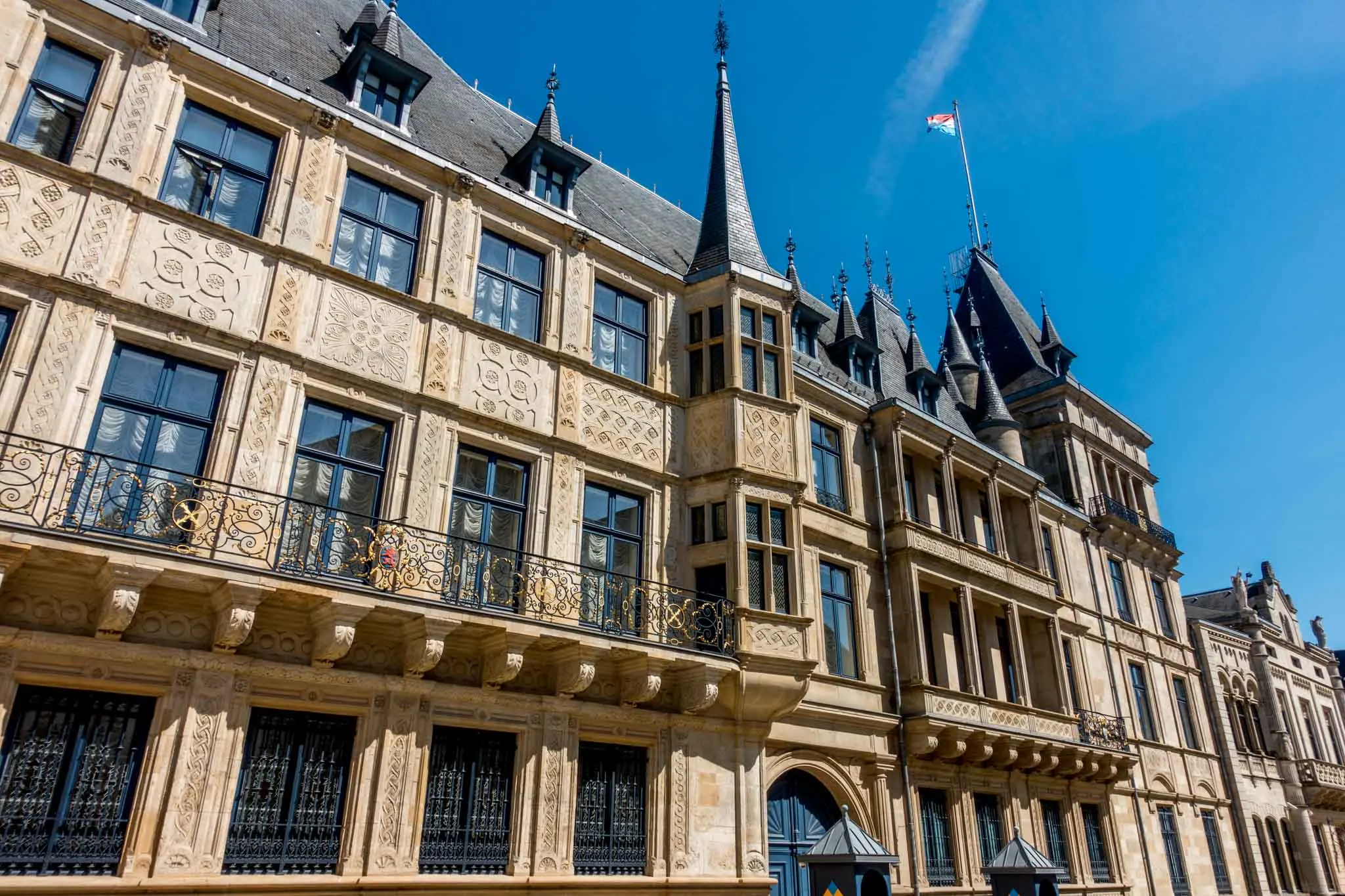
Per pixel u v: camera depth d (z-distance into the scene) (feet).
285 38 48.96
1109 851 74.08
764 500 51.47
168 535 34.09
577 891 40.11
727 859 45.57
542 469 46.09
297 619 35.70
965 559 67.56
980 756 61.46
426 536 40.73
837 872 27.09
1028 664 75.56
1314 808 109.40
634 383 51.65
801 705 52.26
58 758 30.68
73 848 30.01
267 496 36.96
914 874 54.90
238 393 37.47
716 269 56.54
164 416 35.94
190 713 32.55
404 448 41.65
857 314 89.30
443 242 46.11
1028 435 98.37
